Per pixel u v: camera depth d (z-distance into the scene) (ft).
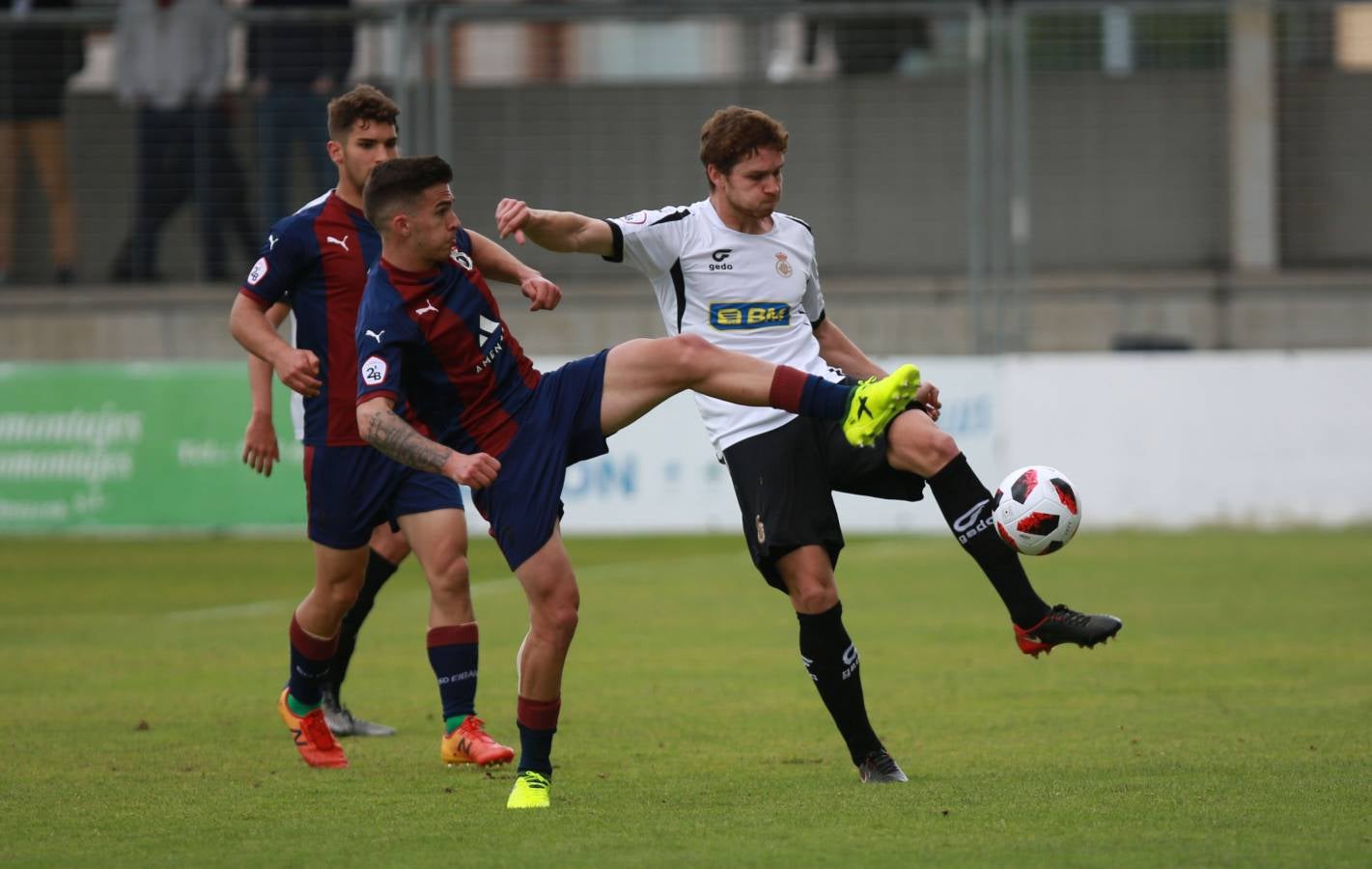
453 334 57.16
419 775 64.80
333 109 68.28
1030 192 199.00
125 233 191.83
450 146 176.76
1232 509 169.27
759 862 47.93
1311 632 106.32
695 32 224.94
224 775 64.85
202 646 106.22
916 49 196.03
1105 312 194.59
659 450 167.94
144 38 183.83
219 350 189.98
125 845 51.80
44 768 66.54
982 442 168.14
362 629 115.85
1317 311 192.75
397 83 174.91
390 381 56.29
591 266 192.34
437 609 66.69
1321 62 192.85
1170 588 129.49
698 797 59.06
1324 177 194.80
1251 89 194.29
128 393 170.19
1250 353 169.58
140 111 184.55
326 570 67.26
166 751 70.59
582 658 99.19
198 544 173.78
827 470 62.80
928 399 61.77
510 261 65.77
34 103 189.88
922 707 80.64
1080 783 60.34
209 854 50.37
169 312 190.08
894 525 172.45
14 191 191.52
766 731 74.59
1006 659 96.58
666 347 57.98
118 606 127.44
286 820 55.67
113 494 170.30
